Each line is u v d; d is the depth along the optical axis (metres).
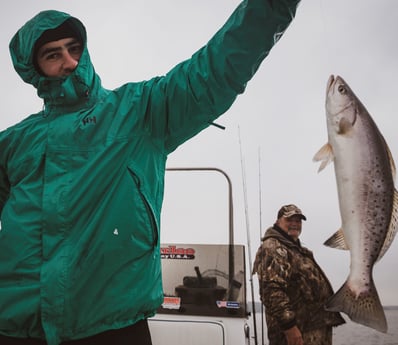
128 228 1.03
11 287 1.02
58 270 0.98
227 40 1.05
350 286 1.81
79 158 1.09
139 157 1.12
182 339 1.86
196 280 2.10
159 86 1.15
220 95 1.10
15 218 1.08
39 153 1.12
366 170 1.75
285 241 2.66
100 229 1.02
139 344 1.04
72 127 1.12
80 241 1.01
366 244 1.78
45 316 0.96
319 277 2.62
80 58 1.19
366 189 1.76
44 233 1.03
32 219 1.05
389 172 1.75
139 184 1.08
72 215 1.03
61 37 1.23
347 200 1.79
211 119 1.16
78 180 1.05
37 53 1.23
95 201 1.04
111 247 1.01
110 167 1.07
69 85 1.17
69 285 0.98
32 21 1.23
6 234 1.07
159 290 1.13
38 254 1.02
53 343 0.95
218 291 2.05
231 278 2.08
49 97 1.21
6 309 1.00
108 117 1.14
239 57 1.05
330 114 1.79
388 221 1.75
